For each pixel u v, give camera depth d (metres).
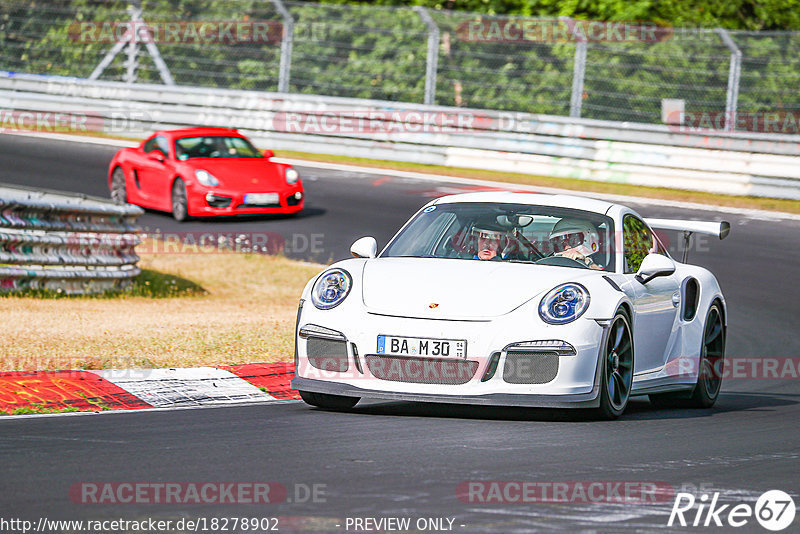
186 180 62.69
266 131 84.56
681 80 85.38
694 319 29.48
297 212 65.06
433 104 84.25
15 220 42.78
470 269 25.36
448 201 28.81
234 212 62.09
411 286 24.50
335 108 82.75
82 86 88.62
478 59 90.38
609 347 24.47
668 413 27.77
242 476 17.84
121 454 19.50
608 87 86.75
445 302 23.94
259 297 48.59
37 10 100.44
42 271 44.16
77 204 45.94
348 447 20.47
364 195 69.44
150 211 66.56
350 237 59.78
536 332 23.34
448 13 89.62
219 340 34.03
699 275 30.64
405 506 16.06
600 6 102.19
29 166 74.00
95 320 37.47
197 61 95.44
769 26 104.38
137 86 87.06
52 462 18.69
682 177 72.88
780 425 25.56
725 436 23.50
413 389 23.48
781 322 44.25
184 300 46.78
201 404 26.19
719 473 19.33
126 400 25.92
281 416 24.25
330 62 93.62
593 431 23.05
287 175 64.25
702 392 29.50
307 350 24.62
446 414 24.83
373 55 92.94
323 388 24.28
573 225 27.33
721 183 71.81
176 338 33.84
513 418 24.52
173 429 22.23
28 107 89.69
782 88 80.31
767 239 59.62
